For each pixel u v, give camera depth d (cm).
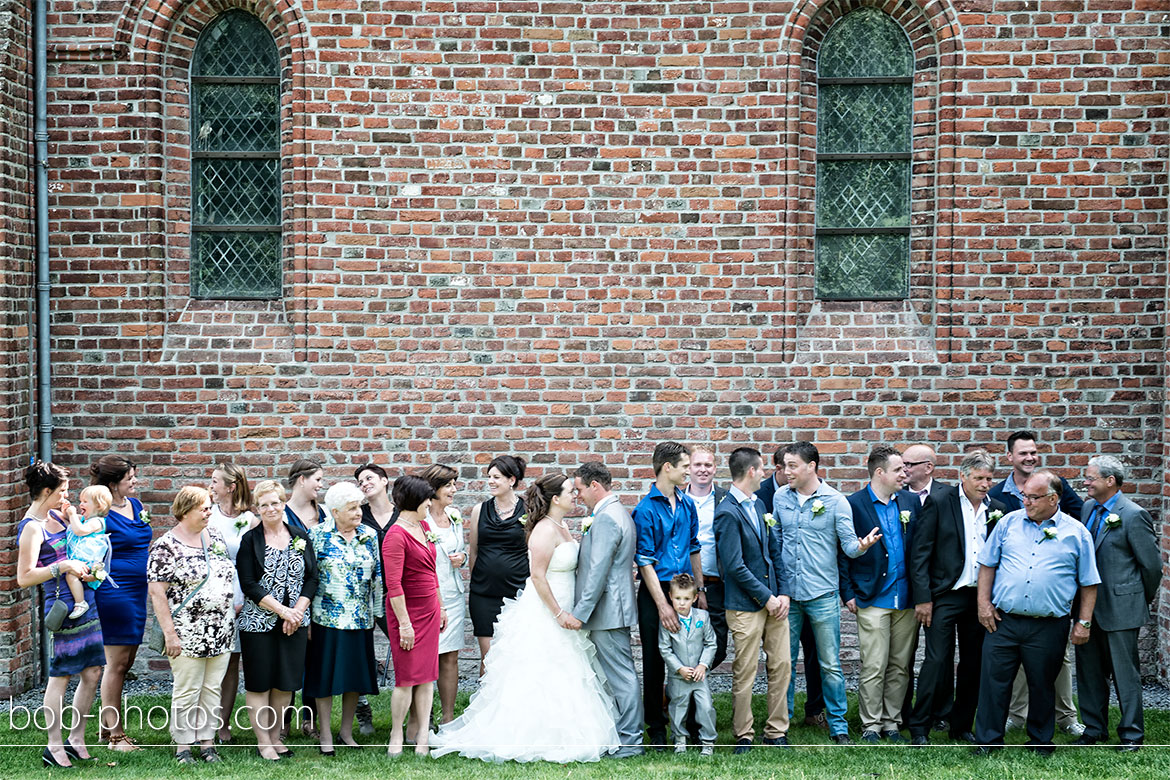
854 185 915
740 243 883
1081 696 718
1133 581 706
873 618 728
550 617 710
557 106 880
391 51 877
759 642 711
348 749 714
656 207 884
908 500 739
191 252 916
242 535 701
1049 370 874
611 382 888
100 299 888
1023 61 867
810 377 883
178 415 889
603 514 709
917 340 891
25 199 866
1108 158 866
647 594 734
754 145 880
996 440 878
